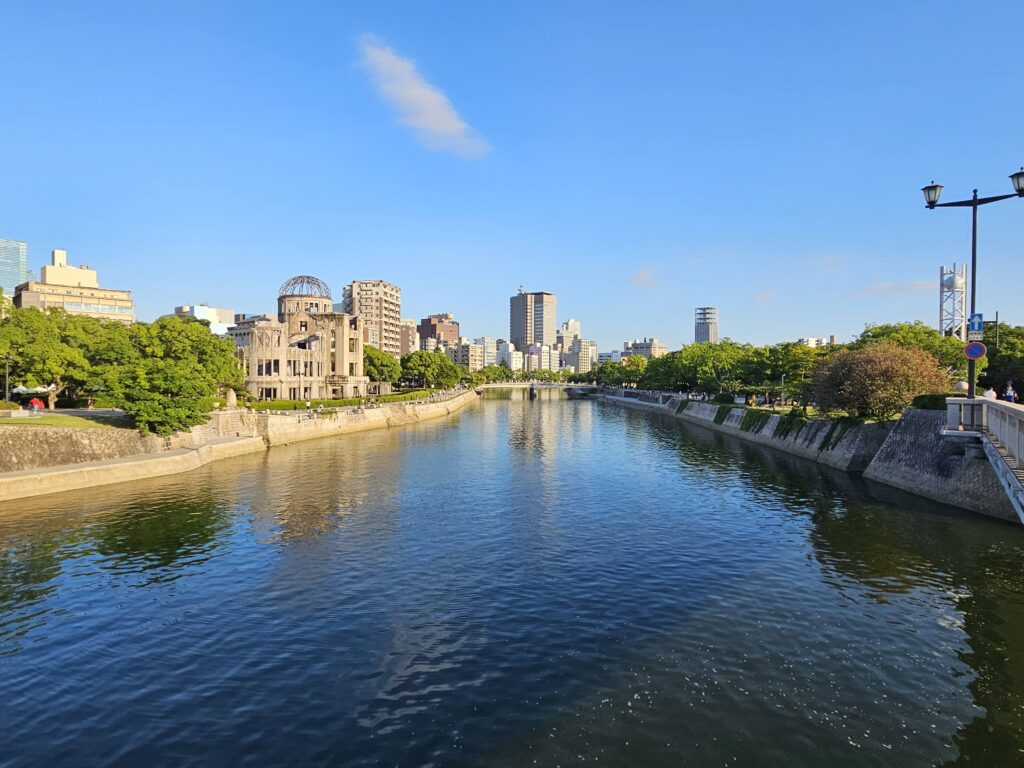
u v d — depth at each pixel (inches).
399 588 1163.3
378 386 6811.0
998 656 883.4
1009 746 674.8
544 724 722.2
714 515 1738.4
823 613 1036.5
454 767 645.3
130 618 1032.2
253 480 2269.9
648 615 1032.8
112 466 2176.4
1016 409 1181.7
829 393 2534.5
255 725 725.9
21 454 2014.0
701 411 5032.0
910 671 840.9
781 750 668.1
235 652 909.8
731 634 957.2
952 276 4074.8
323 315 5378.9
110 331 3553.2
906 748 671.8
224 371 3508.9
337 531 1561.3
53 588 1167.0
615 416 5861.2
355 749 678.5
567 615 1034.1
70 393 3331.7
